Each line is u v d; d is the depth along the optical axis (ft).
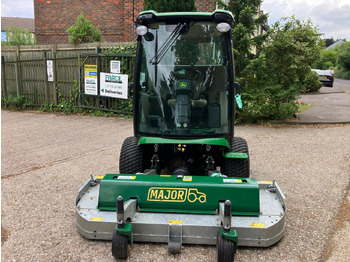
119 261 9.96
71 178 17.21
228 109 13.05
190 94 12.96
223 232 9.30
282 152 21.93
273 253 10.46
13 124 32.53
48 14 52.06
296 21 30.07
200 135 13.01
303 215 13.08
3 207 13.75
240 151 13.93
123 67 34.01
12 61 42.32
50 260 10.10
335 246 10.94
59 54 38.75
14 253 10.46
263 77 30.07
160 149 13.84
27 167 18.99
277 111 30.86
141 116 13.38
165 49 12.99
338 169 18.60
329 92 62.85
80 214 10.94
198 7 41.93
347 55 139.03
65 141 25.12
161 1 29.58
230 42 12.80
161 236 10.37
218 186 10.75
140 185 10.96
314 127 29.96
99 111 36.63
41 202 14.28
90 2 49.67
